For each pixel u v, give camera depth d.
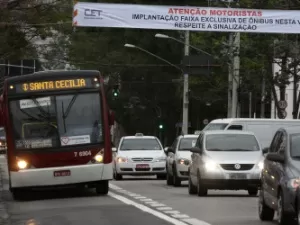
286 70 84.88
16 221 33.62
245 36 86.12
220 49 94.38
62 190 53.19
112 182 63.97
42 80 45.22
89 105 45.53
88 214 35.69
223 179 44.69
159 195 47.88
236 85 87.56
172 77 137.50
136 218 33.75
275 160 29.33
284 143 30.27
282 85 87.44
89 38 141.12
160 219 33.28
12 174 44.59
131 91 139.50
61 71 45.75
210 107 140.50
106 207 39.38
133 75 138.62
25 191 51.75
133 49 137.88
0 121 45.09
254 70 89.56
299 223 26.72
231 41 87.00
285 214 28.20
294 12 58.72
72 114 45.25
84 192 50.75
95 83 45.81
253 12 58.50
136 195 47.84
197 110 141.38
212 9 58.03
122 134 152.38
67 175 44.78
